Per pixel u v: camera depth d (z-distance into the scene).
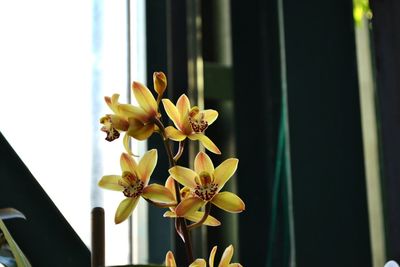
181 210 0.82
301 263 1.57
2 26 1.42
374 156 1.81
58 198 1.39
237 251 1.70
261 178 1.77
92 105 1.47
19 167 1.07
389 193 1.59
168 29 1.66
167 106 0.85
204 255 1.62
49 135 1.42
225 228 1.70
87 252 1.09
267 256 1.72
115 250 1.45
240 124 1.76
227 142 1.76
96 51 1.50
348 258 1.61
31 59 1.43
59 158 1.41
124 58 1.53
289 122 1.63
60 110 1.44
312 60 1.68
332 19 1.71
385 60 1.62
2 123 1.38
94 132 1.45
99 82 1.49
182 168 0.84
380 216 1.77
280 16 1.68
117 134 0.84
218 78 1.76
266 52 1.81
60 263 1.08
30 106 1.41
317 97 1.67
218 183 0.83
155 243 1.56
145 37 1.64
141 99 0.84
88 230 1.40
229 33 1.78
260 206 1.75
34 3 1.46
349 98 1.69
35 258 1.07
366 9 1.73
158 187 0.84
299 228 1.59
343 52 1.71
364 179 1.66
